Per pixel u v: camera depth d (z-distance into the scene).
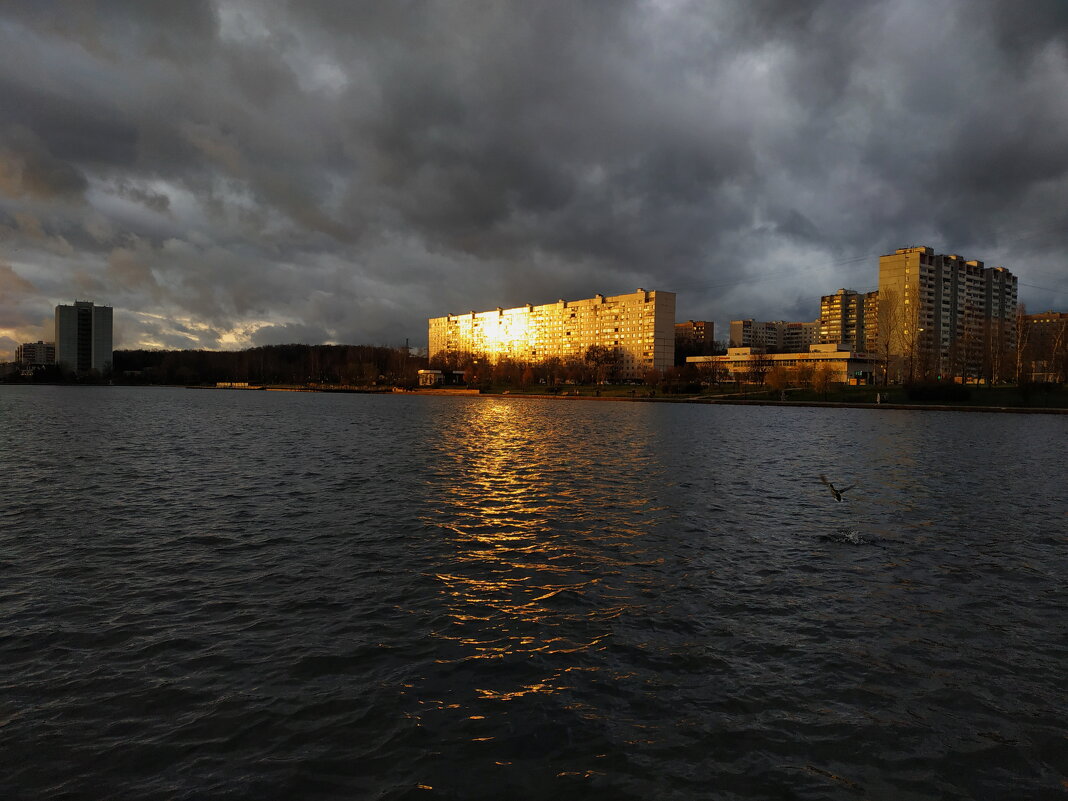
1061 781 8.37
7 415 83.75
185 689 10.51
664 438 55.78
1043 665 11.56
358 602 14.42
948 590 15.44
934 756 8.87
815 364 173.75
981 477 33.25
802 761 8.74
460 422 77.38
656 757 8.80
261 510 24.05
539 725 9.53
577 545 19.27
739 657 11.80
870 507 25.27
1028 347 142.00
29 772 8.32
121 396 175.25
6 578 15.95
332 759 8.71
